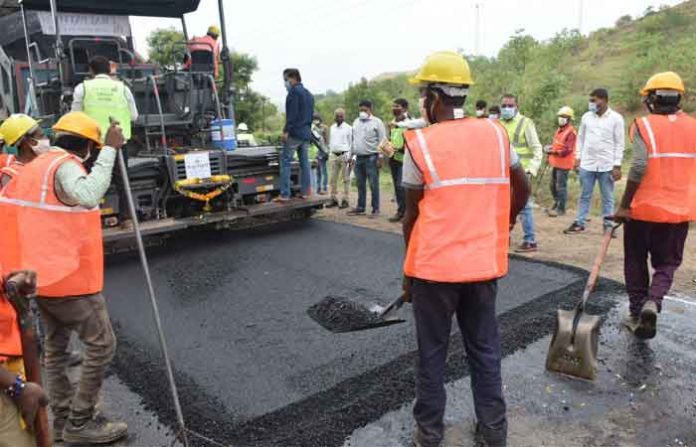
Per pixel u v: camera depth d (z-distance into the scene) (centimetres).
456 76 257
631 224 386
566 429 289
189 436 289
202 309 457
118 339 407
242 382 339
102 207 586
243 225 746
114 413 315
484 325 266
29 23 721
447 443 280
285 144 701
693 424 290
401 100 743
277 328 413
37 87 662
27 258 267
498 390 268
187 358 373
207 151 646
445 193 251
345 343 382
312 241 652
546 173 1108
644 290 393
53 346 294
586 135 671
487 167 253
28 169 275
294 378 340
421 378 269
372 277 519
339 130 906
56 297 275
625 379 334
